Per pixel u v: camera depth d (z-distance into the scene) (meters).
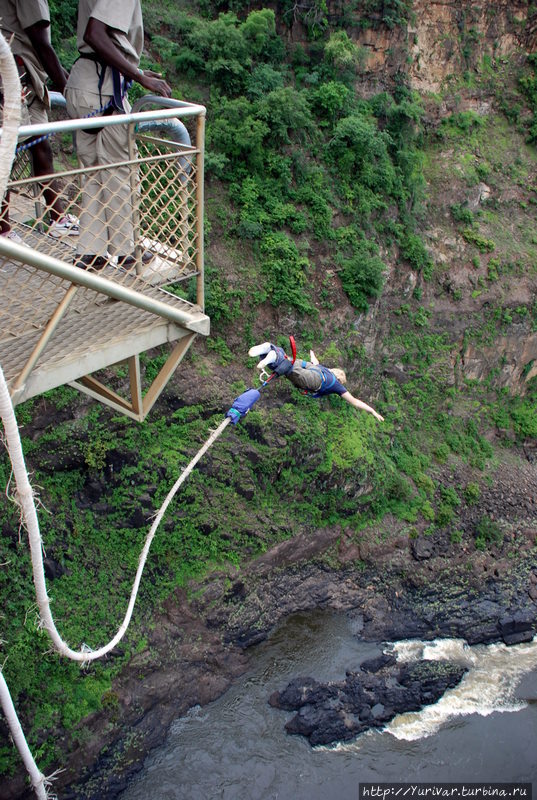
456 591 23.94
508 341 29.91
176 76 24.75
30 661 16.80
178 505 20.89
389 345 27.58
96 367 6.14
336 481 23.53
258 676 20.25
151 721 18.44
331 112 26.06
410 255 27.72
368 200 26.47
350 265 25.19
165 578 20.41
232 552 21.56
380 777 17.89
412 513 25.09
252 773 17.77
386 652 21.70
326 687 19.91
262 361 7.65
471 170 30.80
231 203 24.16
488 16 31.22
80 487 19.77
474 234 29.89
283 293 23.94
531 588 24.41
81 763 16.91
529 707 20.39
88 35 6.78
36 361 5.41
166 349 21.83
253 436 22.41
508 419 30.09
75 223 6.16
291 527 22.84
